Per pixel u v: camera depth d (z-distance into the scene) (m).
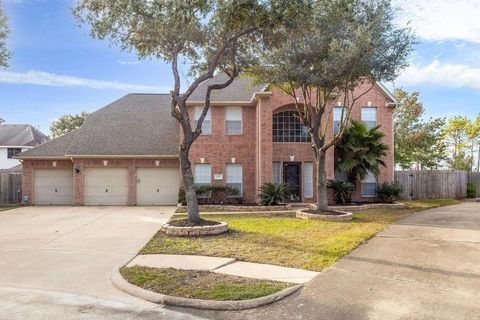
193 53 13.10
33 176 22.72
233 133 21.86
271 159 20.00
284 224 13.02
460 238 10.10
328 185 20.00
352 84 14.01
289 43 13.23
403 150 33.28
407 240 9.90
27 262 8.23
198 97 21.80
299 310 5.39
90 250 9.36
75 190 22.11
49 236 11.42
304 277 6.78
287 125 21.27
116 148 22.41
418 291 5.95
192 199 11.99
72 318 5.19
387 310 5.27
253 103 21.47
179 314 5.39
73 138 23.23
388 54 12.94
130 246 9.79
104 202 22.39
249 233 11.23
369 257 8.09
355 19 12.80
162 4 10.75
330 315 5.18
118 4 10.69
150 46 12.01
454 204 21.14
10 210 19.38
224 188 20.73
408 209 18.11
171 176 22.69
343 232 11.16
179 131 22.97
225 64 13.73
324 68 13.10
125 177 22.53
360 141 20.05
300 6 10.89
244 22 11.17
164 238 10.75
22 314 5.31
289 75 13.70
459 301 5.52
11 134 38.97
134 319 5.18
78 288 6.50
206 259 8.19
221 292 5.98
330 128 20.11
